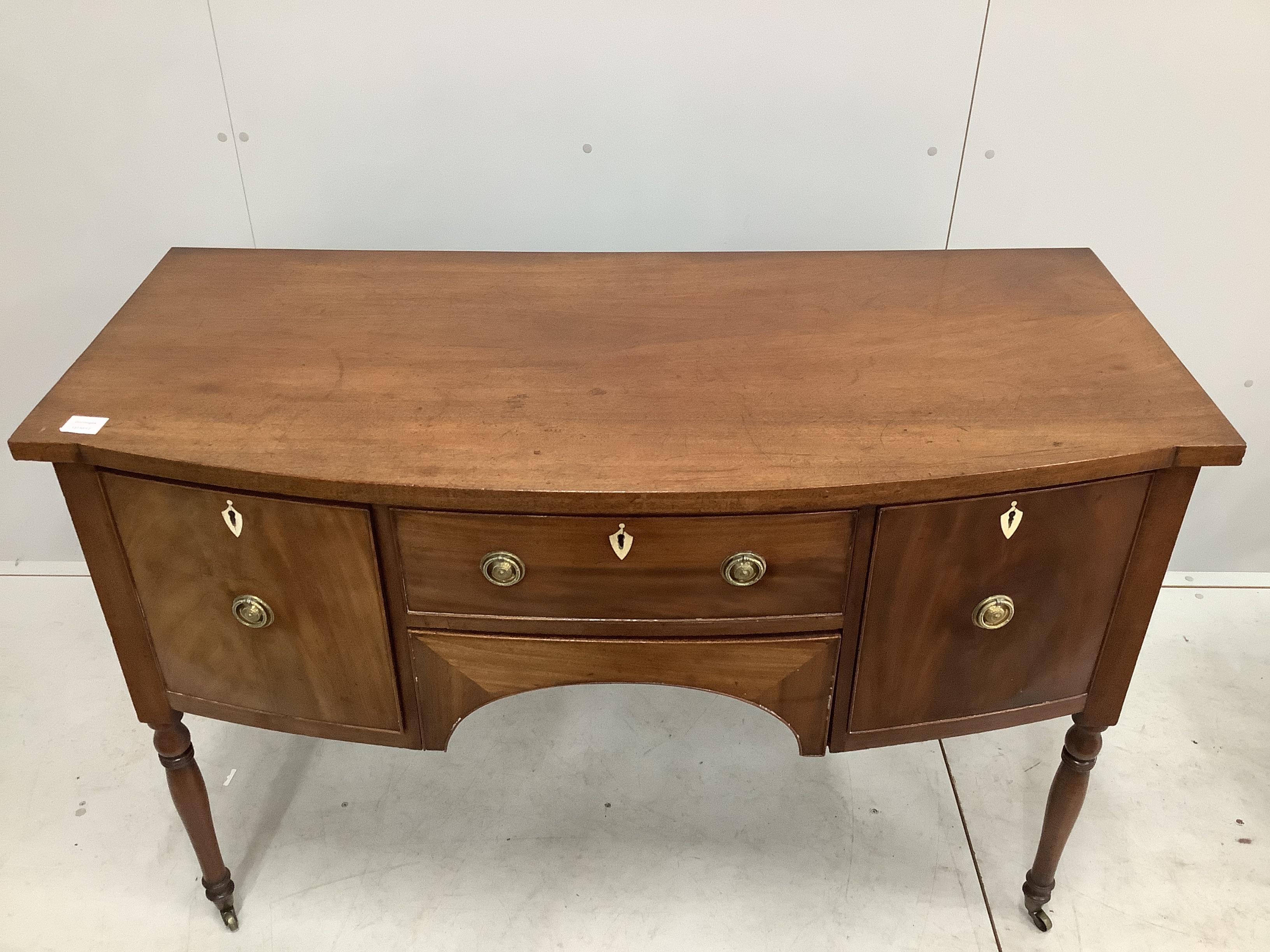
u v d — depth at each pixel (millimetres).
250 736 1691
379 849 1524
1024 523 1043
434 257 1396
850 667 1141
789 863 1508
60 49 1477
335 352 1176
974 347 1186
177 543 1083
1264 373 1764
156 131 1549
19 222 1631
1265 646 1839
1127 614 1144
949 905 1452
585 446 1019
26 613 1892
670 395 1100
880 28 1439
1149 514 1072
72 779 1610
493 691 1167
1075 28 1443
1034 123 1523
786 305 1279
